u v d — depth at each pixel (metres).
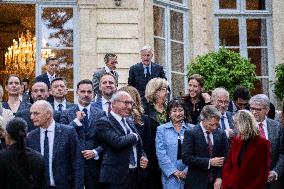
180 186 12.62
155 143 13.02
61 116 12.95
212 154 12.45
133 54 20.67
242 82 20.56
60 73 20.61
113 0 20.78
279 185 12.27
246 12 23.98
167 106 13.31
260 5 24.19
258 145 11.12
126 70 20.53
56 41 20.86
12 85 13.96
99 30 20.67
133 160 12.29
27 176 9.84
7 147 10.11
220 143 12.54
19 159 9.86
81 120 12.67
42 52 20.80
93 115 12.87
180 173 12.59
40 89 13.84
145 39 21.48
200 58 20.98
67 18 21.00
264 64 23.80
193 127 12.62
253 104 12.52
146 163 12.41
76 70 20.66
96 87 16.11
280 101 21.69
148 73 16.58
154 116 13.50
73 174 11.56
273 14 23.56
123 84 20.41
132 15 20.86
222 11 23.95
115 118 12.15
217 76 20.36
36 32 20.84
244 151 11.18
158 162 12.84
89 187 12.27
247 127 11.14
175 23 23.05
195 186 12.29
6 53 26.41
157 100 13.61
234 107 15.29
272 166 12.33
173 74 22.73
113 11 20.81
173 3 22.95
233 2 24.11
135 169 12.34
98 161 12.34
